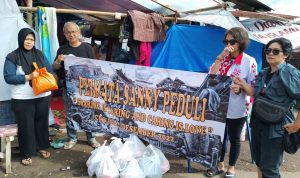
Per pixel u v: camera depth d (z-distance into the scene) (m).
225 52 4.15
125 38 5.83
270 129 3.41
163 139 4.64
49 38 5.46
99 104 5.06
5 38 5.25
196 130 4.40
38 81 4.57
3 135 4.49
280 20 6.47
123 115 4.89
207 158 4.40
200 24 6.87
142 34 5.75
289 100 3.36
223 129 4.24
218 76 4.16
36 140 5.06
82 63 5.05
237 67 4.27
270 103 3.39
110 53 8.15
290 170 5.16
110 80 4.90
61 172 4.72
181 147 4.54
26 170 4.73
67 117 5.39
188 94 4.37
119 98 4.88
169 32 6.11
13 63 4.59
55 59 5.34
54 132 6.16
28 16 6.11
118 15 5.70
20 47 4.66
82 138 6.01
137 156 4.59
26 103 4.70
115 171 4.36
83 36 8.52
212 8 6.24
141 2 6.27
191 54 6.13
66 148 5.50
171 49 6.11
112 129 5.03
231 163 4.62
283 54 3.40
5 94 5.30
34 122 4.98
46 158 5.12
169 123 4.55
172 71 4.41
